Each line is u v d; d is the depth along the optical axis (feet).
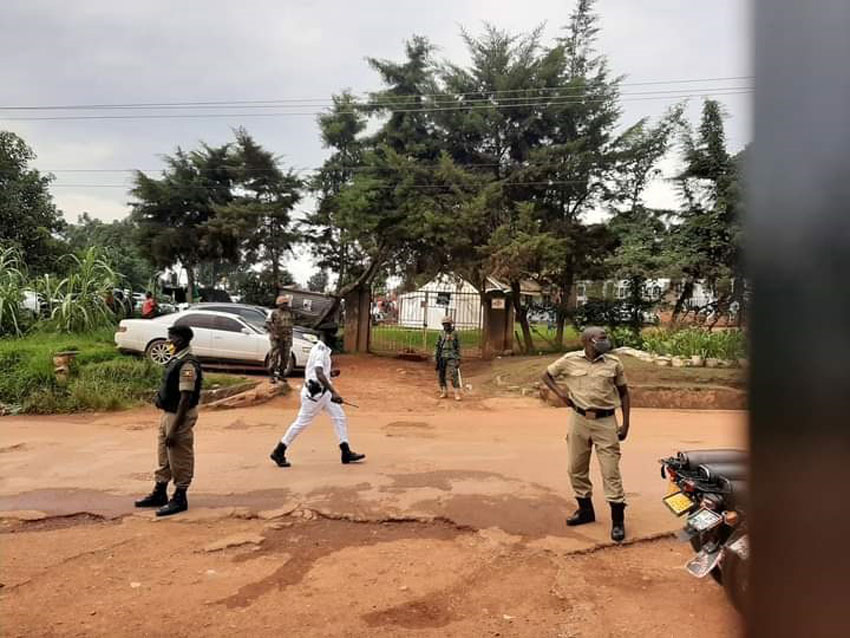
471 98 67.51
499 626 12.35
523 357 61.00
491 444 29.58
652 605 13.25
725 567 12.01
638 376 44.21
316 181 73.15
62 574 14.67
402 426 34.86
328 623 12.42
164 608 12.98
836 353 3.38
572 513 18.97
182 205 75.41
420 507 19.52
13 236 77.30
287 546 16.58
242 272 88.38
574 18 69.10
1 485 22.17
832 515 3.44
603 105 64.23
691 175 58.85
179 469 19.12
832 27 3.36
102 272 61.82
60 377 41.55
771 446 3.69
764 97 3.58
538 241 55.47
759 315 3.70
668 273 57.88
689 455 14.57
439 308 88.53
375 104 69.56
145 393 41.88
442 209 63.67
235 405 40.24
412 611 12.98
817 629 3.48
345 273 74.95
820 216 3.42
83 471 24.20
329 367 25.29
